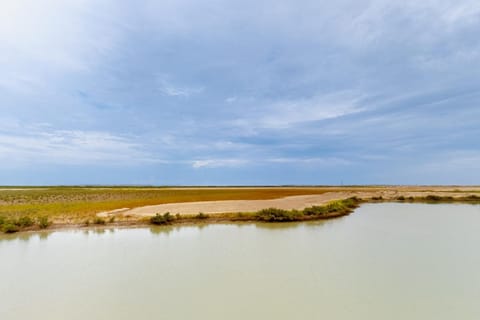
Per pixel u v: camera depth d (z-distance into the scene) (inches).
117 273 450.0
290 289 383.9
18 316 319.9
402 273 439.8
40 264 494.6
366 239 663.8
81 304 346.9
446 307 333.4
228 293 374.3
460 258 514.0
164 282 413.1
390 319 307.7
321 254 545.0
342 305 339.6
